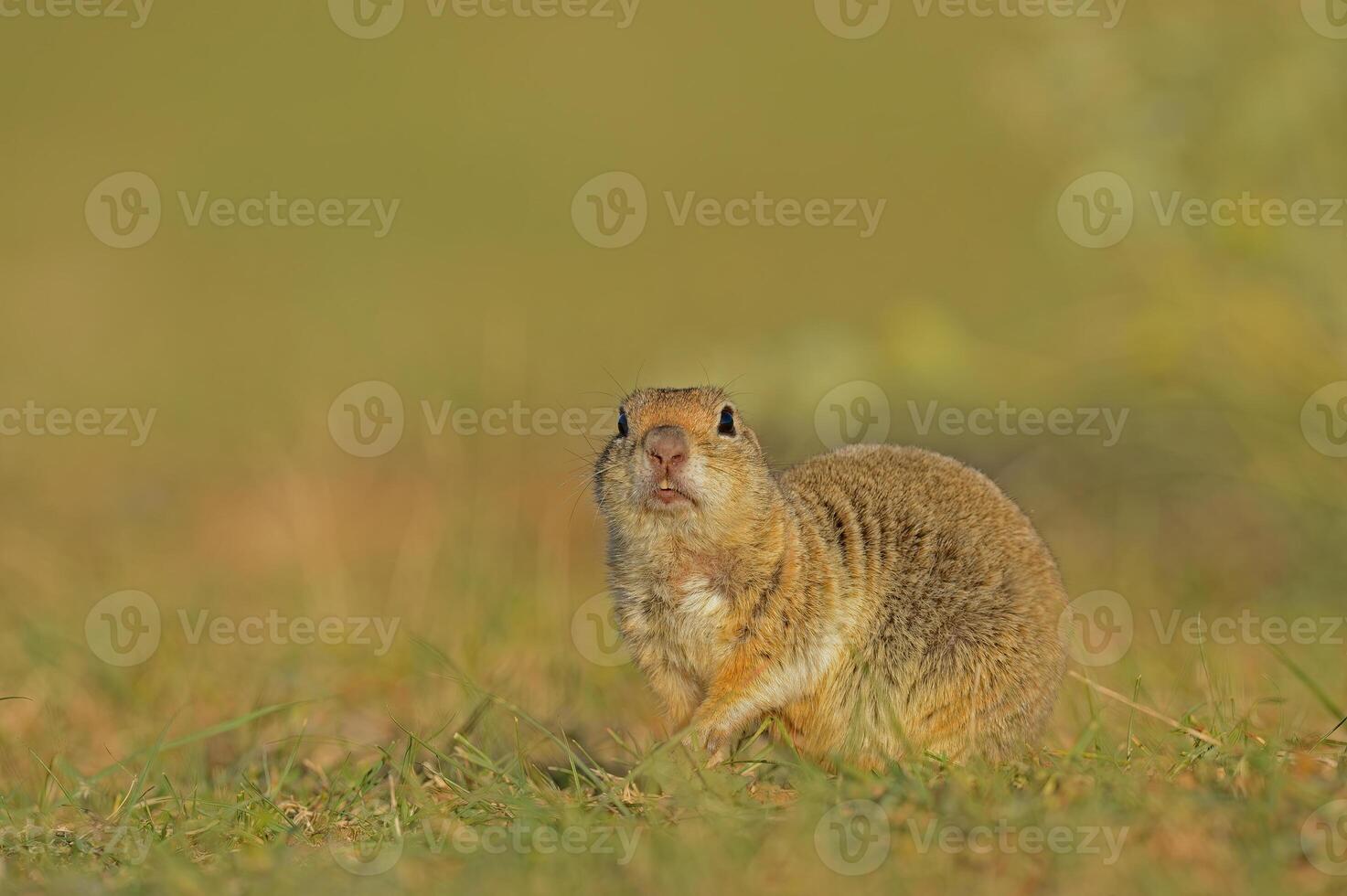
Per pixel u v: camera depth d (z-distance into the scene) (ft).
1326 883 21.39
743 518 29.73
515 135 121.39
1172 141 47.29
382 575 51.90
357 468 63.36
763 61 135.95
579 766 29.71
